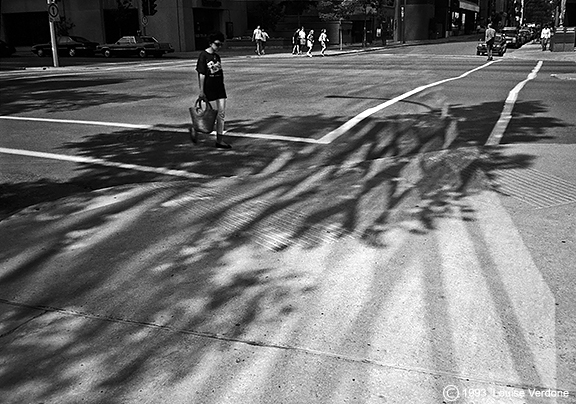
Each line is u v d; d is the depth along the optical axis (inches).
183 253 214.5
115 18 1967.3
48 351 152.7
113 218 255.1
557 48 1525.6
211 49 381.1
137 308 174.6
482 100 574.6
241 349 150.9
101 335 159.9
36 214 263.9
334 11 2290.8
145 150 395.2
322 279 189.8
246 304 174.7
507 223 235.6
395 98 601.6
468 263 199.0
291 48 1985.7
